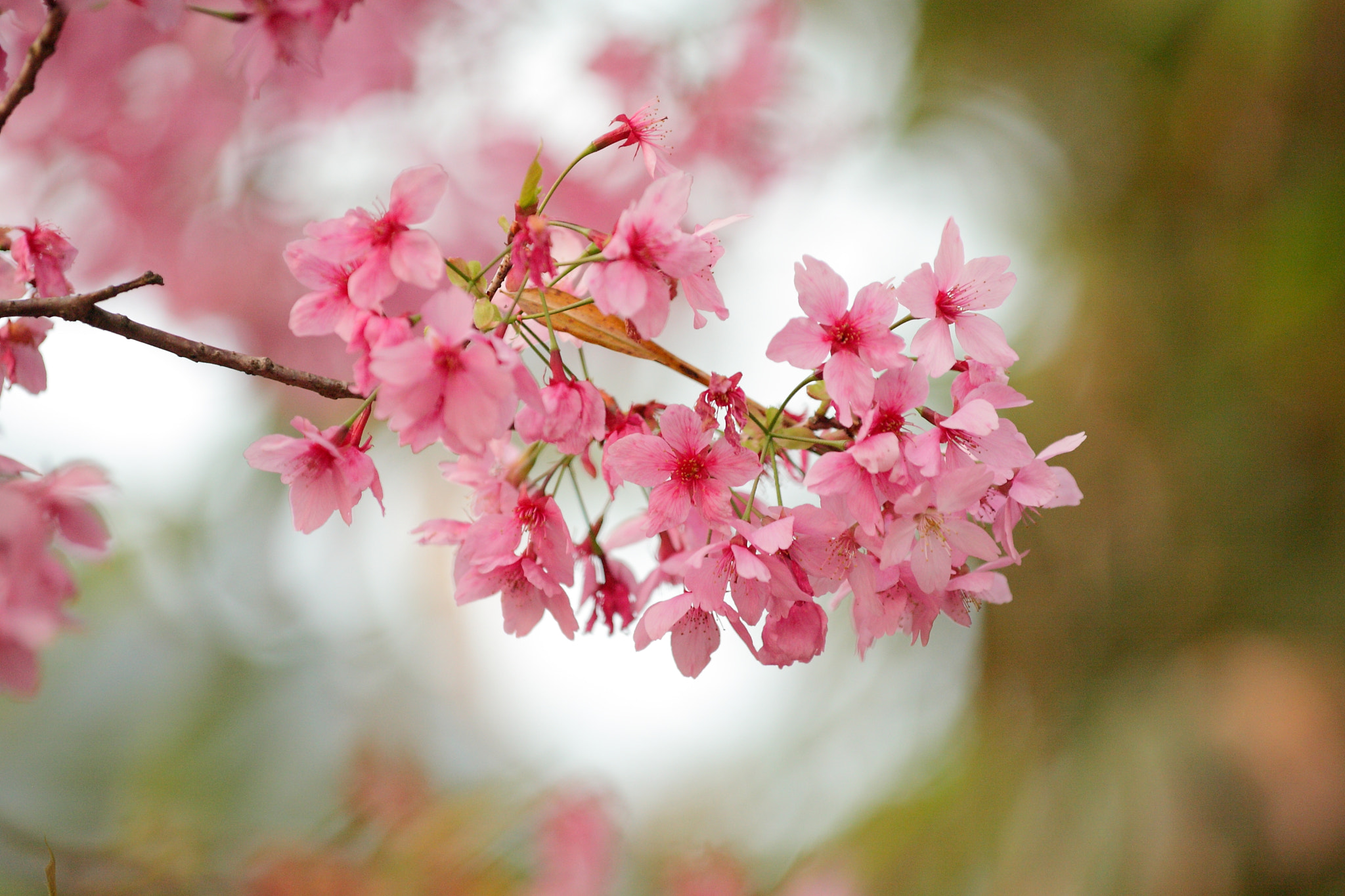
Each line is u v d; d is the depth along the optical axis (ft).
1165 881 5.37
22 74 3.49
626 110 5.80
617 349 3.54
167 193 4.94
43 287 3.60
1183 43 6.73
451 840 4.58
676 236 3.45
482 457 3.57
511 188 5.51
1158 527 6.56
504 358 3.43
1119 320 6.83
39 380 3.60
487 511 3.57
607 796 4.97
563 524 3.54
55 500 3.54
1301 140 6.16
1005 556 3.54
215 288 5.23
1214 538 6.41
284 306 5.38
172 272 5.16
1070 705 6.40
